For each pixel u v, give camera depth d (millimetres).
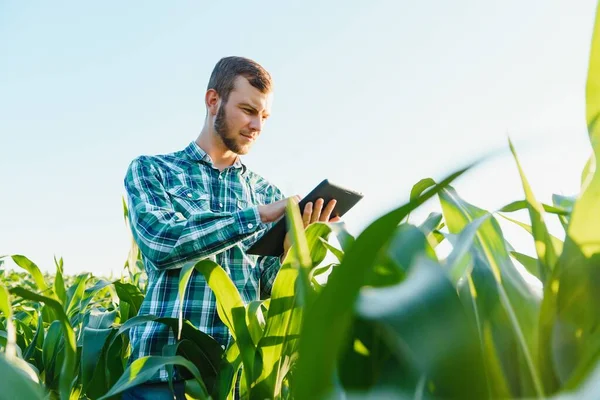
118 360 919
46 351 1074
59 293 1307
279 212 1356
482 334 334
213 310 1480
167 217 1466
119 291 1354
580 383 243
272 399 620
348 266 224
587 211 352
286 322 616
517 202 506
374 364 365
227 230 1348
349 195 1343
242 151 1828
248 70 1784
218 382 734
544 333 338
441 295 258
